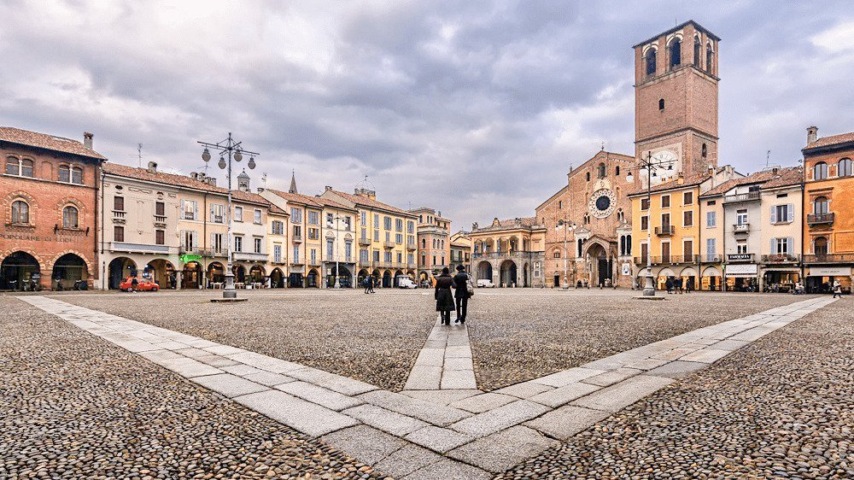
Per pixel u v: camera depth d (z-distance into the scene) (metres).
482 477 3.77
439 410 5.52
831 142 48.72
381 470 3.91
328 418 5.23
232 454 4.26
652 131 72.81
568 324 14.55
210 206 57.81
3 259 41.81
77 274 47.78
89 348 9.91
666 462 4.02
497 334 12.09
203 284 56.47
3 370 7.75
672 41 71.19
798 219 50.78
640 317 17.06
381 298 32.19
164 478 3.78
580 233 79.50
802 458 4.06
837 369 7.68
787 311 20.28
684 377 7.18
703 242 59.25
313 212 70.19
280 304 24.69
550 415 5.32
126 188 50.25
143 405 5.75
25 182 43.22
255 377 7.20
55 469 3.94
